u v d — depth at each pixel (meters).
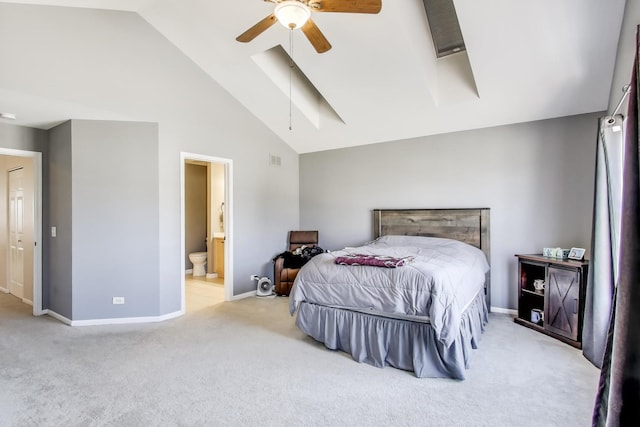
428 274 2.67
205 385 2.44
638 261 1.06
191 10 3.28
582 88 3.29
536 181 3.94
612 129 2.49
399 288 2.73
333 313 3.08
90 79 3.29
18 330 3.59
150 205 3.89
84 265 3.77
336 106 4.38
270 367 2.73
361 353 2.86
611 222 2.54
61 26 3.03
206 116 4.39
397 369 2.72
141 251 3.88
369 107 4.25
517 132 4.05
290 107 4.73
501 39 2.94
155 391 2.36
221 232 6.64
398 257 3.23
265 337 3.38
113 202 3.82
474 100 3.77
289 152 5.82
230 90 4.59
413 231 4.71
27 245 4.55
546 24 2.72
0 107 3.37
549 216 3.87
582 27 2.70
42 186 4.18
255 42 3.52
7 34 2.78
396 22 2.96
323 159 5.72
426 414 2.10
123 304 3.85
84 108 3.40
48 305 4.21
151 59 3.69
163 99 3.90
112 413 2.10
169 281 4.01
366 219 5.27
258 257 5.24
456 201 4.47
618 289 1.13
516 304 4.05
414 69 3.47
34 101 3.18
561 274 3.24
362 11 2.23
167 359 2.87
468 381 2.50
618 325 1.10
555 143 3.82
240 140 4.89
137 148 3.87
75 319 3.76
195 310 4.32
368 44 3.25
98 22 3.23
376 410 2.14
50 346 3.15
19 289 4.94
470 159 4.36
